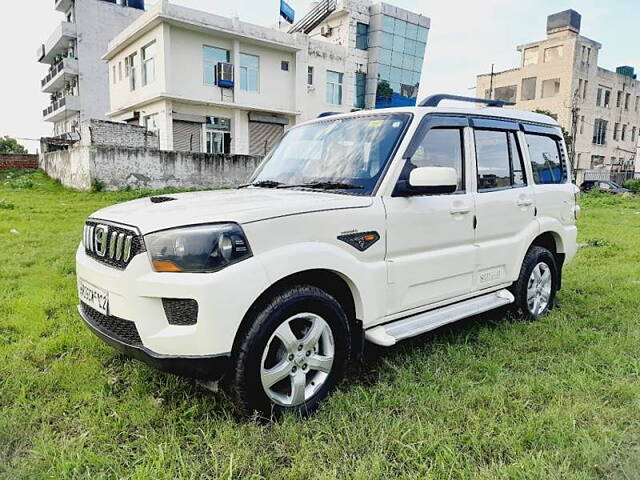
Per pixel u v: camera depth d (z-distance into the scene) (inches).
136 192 661.3
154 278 91.5
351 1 1071.6
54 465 86.4
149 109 860.0
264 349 96.7
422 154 129.2
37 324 155.6
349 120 142.7
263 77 915.4
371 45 1119.6
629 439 92.3
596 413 102.0
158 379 118.7
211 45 842.8
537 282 173.5
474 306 142.6
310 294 102.7
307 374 108.3
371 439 93.6
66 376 120.2
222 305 89.2
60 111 1294.3
